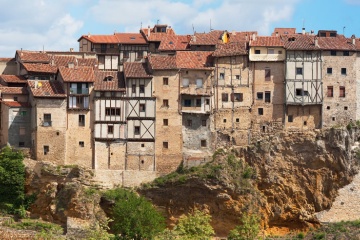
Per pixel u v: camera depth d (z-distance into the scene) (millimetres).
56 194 167750
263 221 172625
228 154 174125
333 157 175000
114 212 158250
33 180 168375
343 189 175500
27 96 174000
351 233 171125
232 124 175625
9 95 173250
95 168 170750
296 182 174875
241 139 175625
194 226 158125
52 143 169375
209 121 175000
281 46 176125
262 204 172625
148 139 172750
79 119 170875
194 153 174250
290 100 175500
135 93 173000
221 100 175750
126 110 172500
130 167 172125
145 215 154875
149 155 172625
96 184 169625
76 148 170500
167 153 173250
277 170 174500
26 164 168750
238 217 170125
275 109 176125
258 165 174250
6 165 167500
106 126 171625
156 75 173875
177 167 173375
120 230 154000
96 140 171125
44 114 169375
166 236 153875
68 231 161875
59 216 166000
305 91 176000
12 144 171250
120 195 167750
